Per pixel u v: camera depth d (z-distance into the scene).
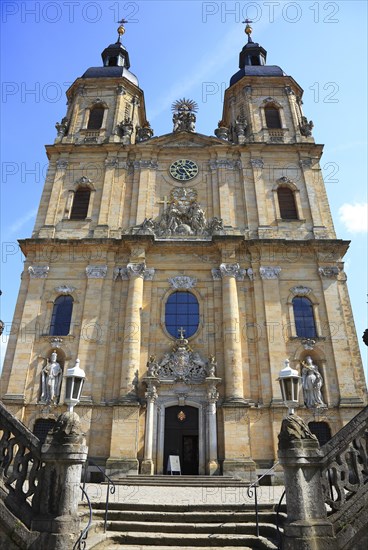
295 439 9.70
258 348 26.80
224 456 23.56
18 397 25.09
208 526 12.25
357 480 9.59
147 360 26.77
